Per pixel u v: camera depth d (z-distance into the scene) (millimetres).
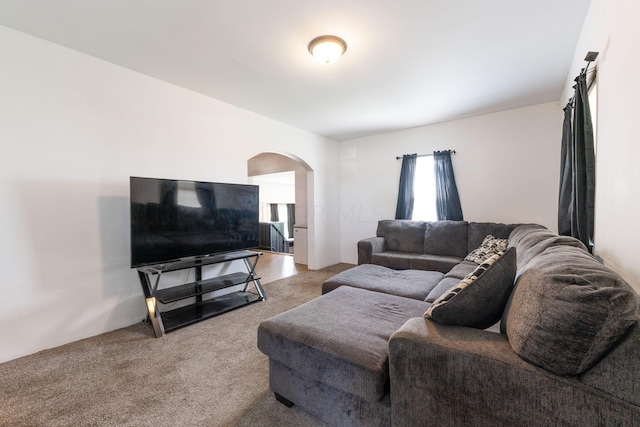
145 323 2633
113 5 1748
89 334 2373
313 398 1410
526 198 3695
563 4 1775
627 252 1312
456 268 2930
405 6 1761
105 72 2439
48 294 2174
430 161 4422
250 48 2229
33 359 2014
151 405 1563
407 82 2867
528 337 871
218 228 3010
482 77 2779
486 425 921
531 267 1158
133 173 2625
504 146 3811
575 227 2102
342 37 2084
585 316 756
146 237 2455
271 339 1521
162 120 2818
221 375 1842
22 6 1754
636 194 1216
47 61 2148
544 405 823
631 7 1231
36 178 2113
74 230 2295
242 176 3580
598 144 1753
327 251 5125
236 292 3469
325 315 1687
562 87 3053
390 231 4344
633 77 1220
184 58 2387
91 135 2375
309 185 4879
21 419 1460
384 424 1196
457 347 990
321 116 3918
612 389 748
